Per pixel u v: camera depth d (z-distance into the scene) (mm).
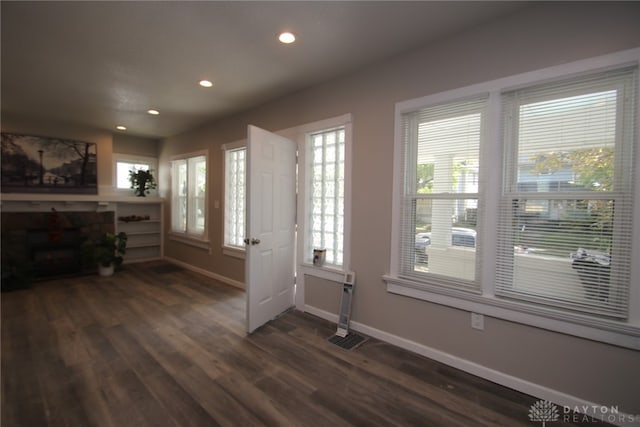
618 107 1599
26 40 2236
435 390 1896
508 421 1641
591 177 1674
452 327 2156
